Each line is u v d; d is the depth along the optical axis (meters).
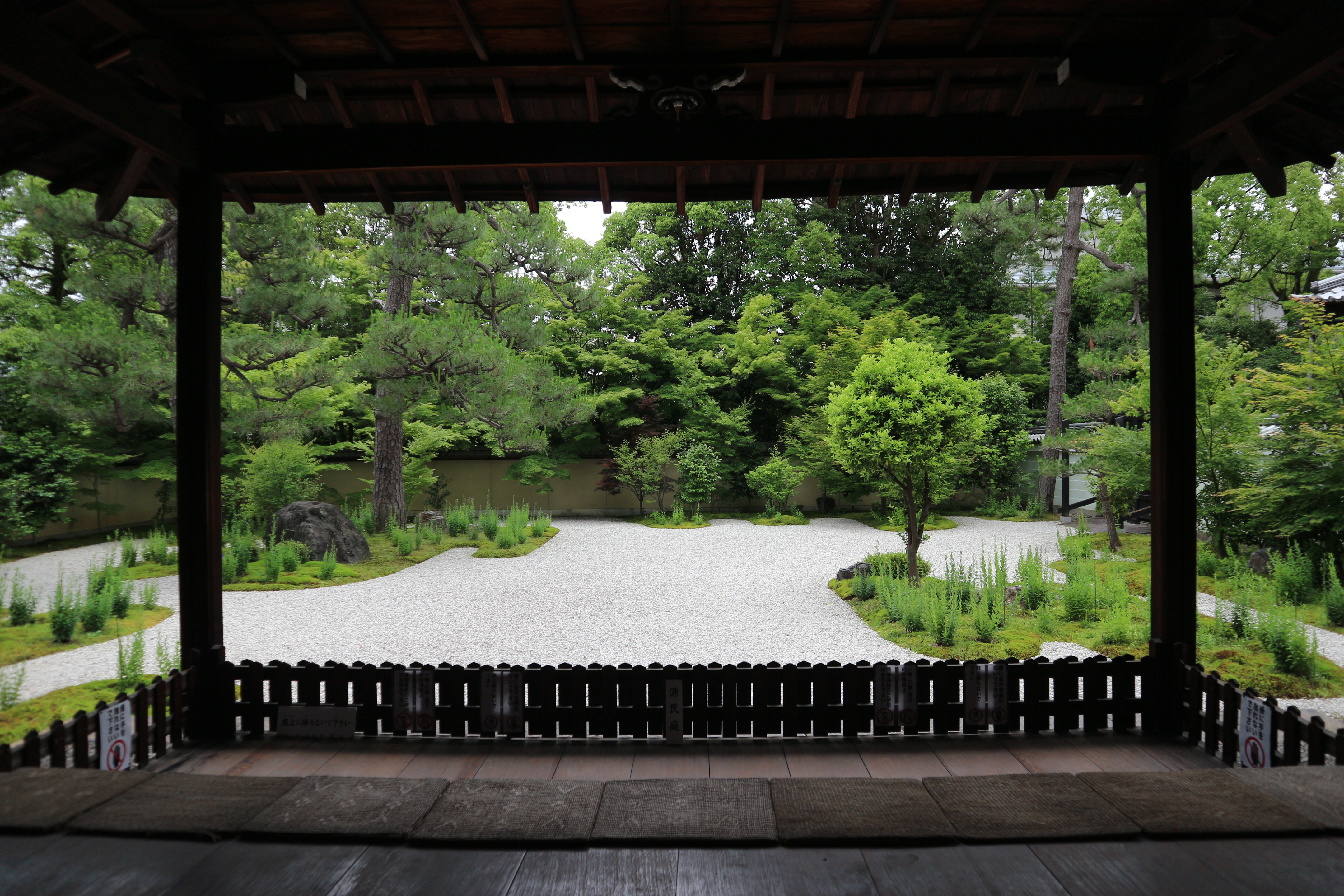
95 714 2.62
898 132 3.27
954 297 21.50
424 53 3.03
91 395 10.09
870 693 3.19
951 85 3.26
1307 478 6.98
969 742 3.08
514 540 12.75
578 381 12.20
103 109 2.61
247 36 2.96
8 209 11.74
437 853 2.00
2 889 1.80
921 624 6.71
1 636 6.58
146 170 3.18
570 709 3.14
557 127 3.29
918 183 3.86
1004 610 6.96
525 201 3.87
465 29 2.78
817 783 2.42
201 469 3.17
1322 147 3.24
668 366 19.42
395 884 1.85
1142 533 12.29
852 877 1.87
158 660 5.87
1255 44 3.04
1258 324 17.00
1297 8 2.71
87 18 2.77
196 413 3.18
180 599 3.18
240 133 3.26
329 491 18.75
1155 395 3.26
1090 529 13.70
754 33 2.89
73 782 2.37
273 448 12.17
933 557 10.99
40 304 13.02
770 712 3.13
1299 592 6.68
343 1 2.64
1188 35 2.91
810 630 7.00
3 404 11.38
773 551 12.45
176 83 3.02
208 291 3.22
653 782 2.43
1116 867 1.90
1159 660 3.20
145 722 2.84
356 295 16.83
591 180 3.80
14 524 10.36
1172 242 3.19
